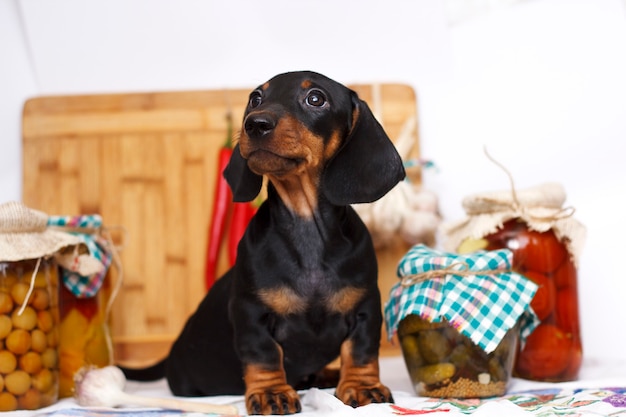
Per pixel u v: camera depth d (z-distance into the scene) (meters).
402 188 1.09
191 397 0.90
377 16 1.18
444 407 0.73
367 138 0.76
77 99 1.16
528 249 0.90
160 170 1.16
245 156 0.73
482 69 1.17
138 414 0.74
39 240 0.85
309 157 0.74
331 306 0.77
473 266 0.81
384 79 1.19
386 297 1.13
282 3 1.18
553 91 1.15
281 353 0.76
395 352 1.14
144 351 1.13
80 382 0.81
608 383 0.82
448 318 0.79
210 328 0.86
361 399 0.73
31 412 0.78
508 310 0.80
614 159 1.13
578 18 1.15
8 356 0.81
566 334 0.91
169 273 1.15
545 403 0.73
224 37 1.18
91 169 1.15
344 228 0.77
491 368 0.80
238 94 1.17
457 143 1.18
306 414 0.70
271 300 0.76
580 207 1.14
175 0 1.17
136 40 1.18
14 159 1.17
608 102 1.13
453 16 1.18
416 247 0.88
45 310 0.85
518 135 1.16
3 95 1.17
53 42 1.17
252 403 0.72
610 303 1.12
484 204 0.92
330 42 1.18
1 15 1.17
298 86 0.75
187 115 1.16
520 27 1.16
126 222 1.15
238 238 1.09
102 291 0.97
